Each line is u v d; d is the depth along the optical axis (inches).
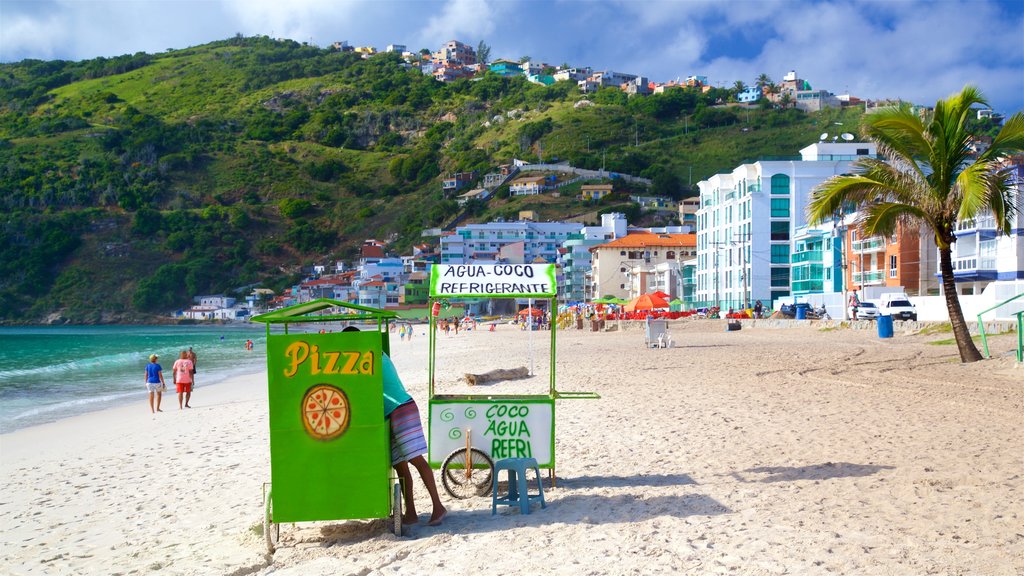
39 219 6811.0
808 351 1083.9
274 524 275.0
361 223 7593.5
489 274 307.6
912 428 420.5
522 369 935.0
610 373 866.8
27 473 486.3
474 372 1024.2
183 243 6978.4
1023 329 755.4
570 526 257.4
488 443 305.7
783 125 7810.0
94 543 294.8
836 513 256.8
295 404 252.7
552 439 305.6
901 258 2293.3
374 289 5433.1
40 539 308.7
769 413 503.2
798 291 3061.0
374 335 254.5
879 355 964.0
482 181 7381.9
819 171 3208.7
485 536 252.5
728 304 3454.7
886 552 215.9
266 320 252.7
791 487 296.8
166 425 705.0
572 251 5012.3
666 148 7667.3
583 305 3624.5
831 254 2802.7
